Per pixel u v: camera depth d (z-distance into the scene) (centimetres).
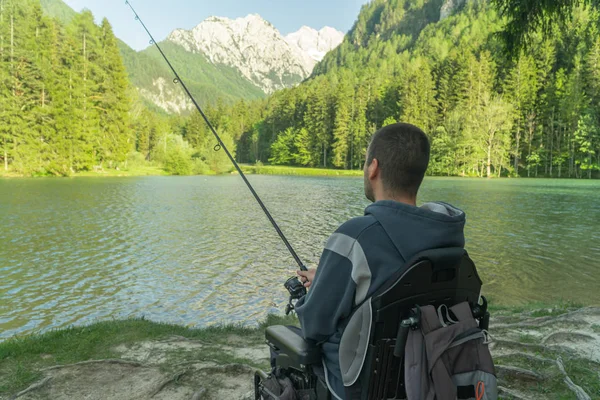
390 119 10031
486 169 8831
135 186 4834
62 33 8138
